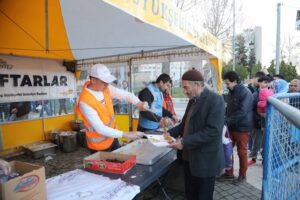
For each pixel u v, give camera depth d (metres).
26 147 5.21
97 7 3.20
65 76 6.22
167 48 4.57
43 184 1.34
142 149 2.48
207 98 2.04
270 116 2.06
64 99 6.24
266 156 2.16
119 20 3.52
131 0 1.52
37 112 5.64
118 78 5.64
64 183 1.72
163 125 3.13
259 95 4.38
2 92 4.95
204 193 2.15
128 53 5.20
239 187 3.47
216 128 1.98
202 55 4.35
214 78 4.37
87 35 4.23
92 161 2.00
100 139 2.34
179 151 2.38
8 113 5.09
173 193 3.20
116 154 2.12
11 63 5.07
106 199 1.48
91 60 5.99
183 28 2.44
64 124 6.28
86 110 2.14
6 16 3.50
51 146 5.33
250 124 3.50
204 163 2.06
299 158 1.13
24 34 4.11
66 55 5.63
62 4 3.25
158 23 1.88
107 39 4.31
